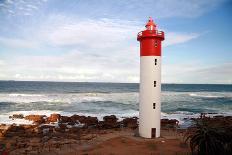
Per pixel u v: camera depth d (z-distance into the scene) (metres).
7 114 53.75
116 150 25.95
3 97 84.56
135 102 78.31
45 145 29.95
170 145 27.27
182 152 24.84
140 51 30.33
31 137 35.41
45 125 43.34
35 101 75.25
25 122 46.47
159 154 24.55
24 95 92.94
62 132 38.72
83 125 44.53
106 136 34.19
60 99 81.94
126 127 42.78
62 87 163.88
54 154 25.83
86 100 81.31
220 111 65.19
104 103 75.00
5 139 34.12
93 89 150.12
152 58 29.30
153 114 29.62
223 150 19.23
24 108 62.81
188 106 72.62
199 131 20.36
